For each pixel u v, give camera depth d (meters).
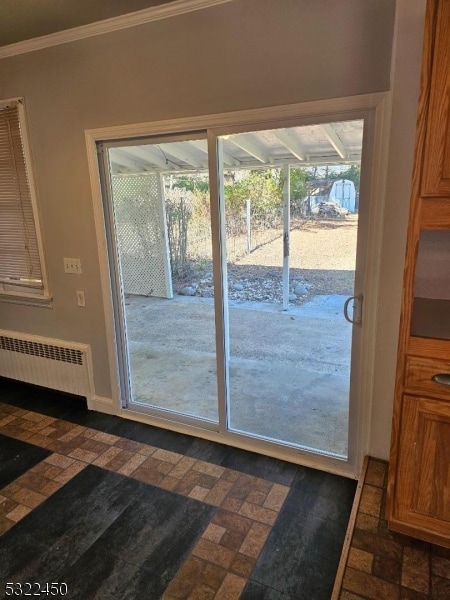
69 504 2.07
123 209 2.70
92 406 3.01
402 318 1.52
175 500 2.09
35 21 2.17
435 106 1.34
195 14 2.00
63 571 1.70
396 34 1.64
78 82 2.39
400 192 1.80
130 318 3.27
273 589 1.60
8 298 3.13
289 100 1.91
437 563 1.62
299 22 1.80
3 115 2.70
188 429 2.69
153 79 2.18
